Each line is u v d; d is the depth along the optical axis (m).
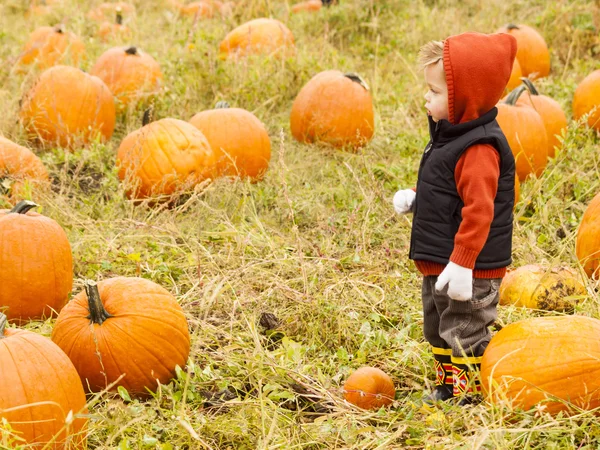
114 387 3.86
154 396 3.85
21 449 3.02
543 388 3.51
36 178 6.12
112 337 3.82
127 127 8.00
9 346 3.27
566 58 10.99
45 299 4.62
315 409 3.93
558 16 11.46
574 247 5.57
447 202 3.65
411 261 5.53
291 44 10.22
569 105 8.99
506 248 3.71
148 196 6.42
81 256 5.50
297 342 4.63
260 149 7.05
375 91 9.23
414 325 4.65
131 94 8.28
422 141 7.73
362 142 7.76
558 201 6.32
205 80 8.88
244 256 5.60
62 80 7.46
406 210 4.05
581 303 4.71
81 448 3.38
